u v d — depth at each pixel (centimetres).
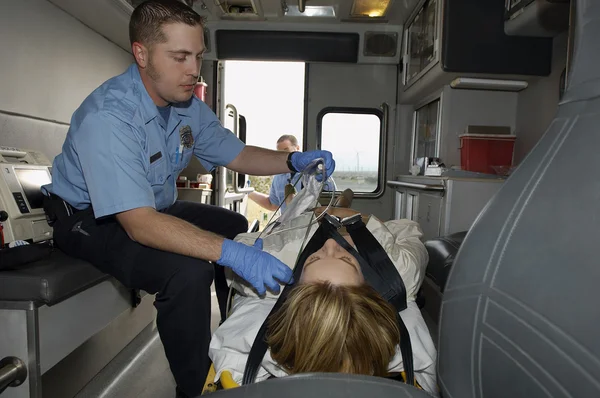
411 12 342
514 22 256
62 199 164
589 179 47
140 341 242
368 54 377
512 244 56
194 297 143
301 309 99
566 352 44
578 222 47
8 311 120
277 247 153
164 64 141
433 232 278
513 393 52
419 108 375
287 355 99
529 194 56
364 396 56
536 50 270
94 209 138
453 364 65
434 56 285
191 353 146
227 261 128
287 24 367
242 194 450
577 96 53
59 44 221
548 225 51
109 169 137
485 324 58
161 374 207
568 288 46
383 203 399
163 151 167
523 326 51
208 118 208
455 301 65
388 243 147
